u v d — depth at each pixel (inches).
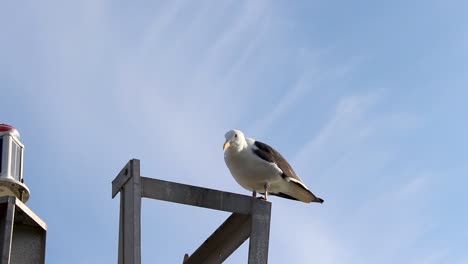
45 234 339.0
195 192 327.9
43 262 335.0
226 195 333.1
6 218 310.3
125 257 313.4
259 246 331.0
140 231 310.0
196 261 382.6
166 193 322.3
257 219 334.0
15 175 365.7
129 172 320.2
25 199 365.4
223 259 367.6
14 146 369.1
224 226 353.4
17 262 329.7
